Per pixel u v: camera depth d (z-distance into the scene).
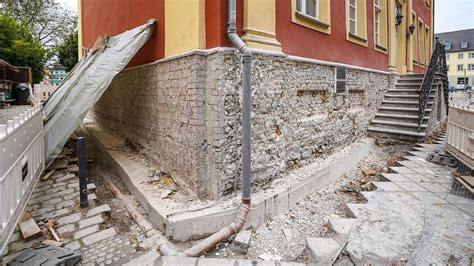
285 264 3.13
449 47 62.59
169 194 4.40
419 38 14.16
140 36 5.30
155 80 5.55
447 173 5.60
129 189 5.10
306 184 5.13
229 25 3.98
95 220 3.88
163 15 5.13
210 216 3.76
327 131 6.54
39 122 4.78
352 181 6.07
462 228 3.54
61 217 3.90
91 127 10.27
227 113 4.10
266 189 4.65
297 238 3.95
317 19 6.04
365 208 4.19
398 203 4.30
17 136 3.34
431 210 4.05
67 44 25.22
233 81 4.14
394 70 10.30
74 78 6.22
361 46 8.14
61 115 5.19
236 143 4.27
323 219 4.45
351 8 7.89
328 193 5.46
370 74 8.67
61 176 5.38
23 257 2.82
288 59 5.12
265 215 4.28
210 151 4.20
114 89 8.34
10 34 17.28
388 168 6.08
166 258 3.19
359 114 8.08
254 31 4.42
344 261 3.13
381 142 8.28
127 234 3.73
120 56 5.20
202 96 4.23
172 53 4.83
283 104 5.04
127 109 7.34
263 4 4.56
